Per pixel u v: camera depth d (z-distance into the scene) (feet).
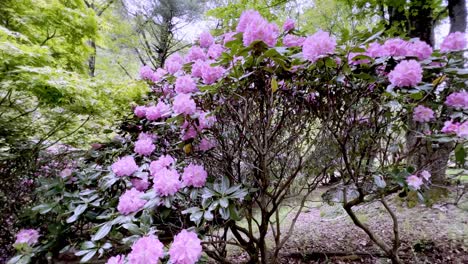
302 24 17.87
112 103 7.47
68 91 6.00
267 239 7.93
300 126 5.22
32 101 7.02
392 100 4.21
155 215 4.39
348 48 3.78
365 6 10.43
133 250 3.14
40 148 7.51
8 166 7.03
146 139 5.90
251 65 3.93
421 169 4.75
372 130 5.11
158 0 25.04
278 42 4.37
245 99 4.38
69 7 8.56
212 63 4.09
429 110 4.23
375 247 6.68
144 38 27.58
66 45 8.61
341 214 9.09
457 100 4.16
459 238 6.24
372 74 4.34
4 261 5.89
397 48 4.04
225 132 4.98
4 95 6.54
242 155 5.20
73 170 6.28
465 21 8.61
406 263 5.79
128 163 4.89
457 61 4.35
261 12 12.28
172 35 26.35
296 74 4.30
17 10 7.37
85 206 4.89
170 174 4.14
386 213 8.29
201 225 4.52
